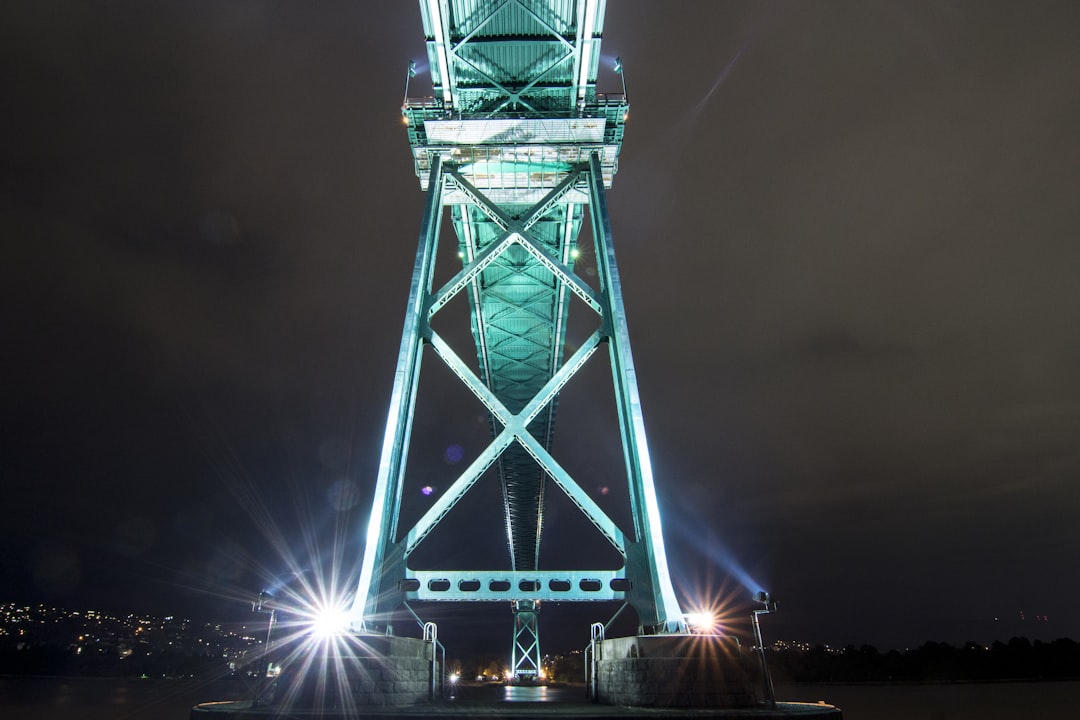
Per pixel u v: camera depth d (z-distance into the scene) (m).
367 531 16.73
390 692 13.13
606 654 15.80
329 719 11.55
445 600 17.11
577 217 27.97
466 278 21.83
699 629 15.62
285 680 13.30
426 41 22.97
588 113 23.97
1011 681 95.56
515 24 22.92
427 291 21.72
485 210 23.48
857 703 57.34
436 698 15.98
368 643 13.55
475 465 18.80
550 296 32.56
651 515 17.17
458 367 20.14
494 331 35.22
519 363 38.06
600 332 20.86
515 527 57.22
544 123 23.78
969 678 95.31
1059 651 97.44
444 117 23.83
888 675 93.62
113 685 81.94
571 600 17.03
